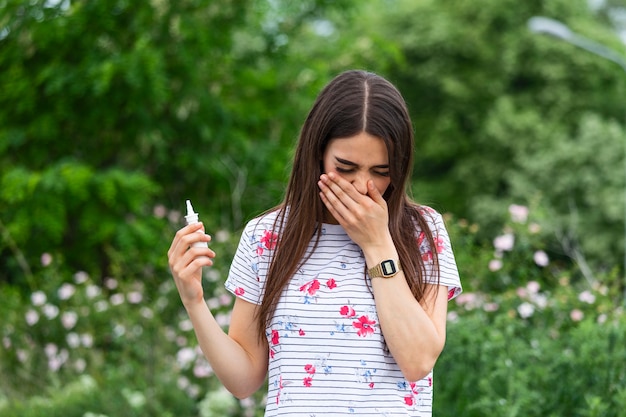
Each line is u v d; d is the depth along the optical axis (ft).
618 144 72.90
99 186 31.40
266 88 37.45
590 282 21.83
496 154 79.10
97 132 34.65
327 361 9.07
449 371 16.81
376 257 9.02
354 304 9.11
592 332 16.57
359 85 9.05
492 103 81.25
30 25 33.50
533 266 23.49
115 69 32.22
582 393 15.38
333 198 9.07
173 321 26.53
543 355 16.66
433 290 9.46
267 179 36.17
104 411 21.25
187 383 22.59
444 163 82.89
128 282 28.30
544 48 80.12
